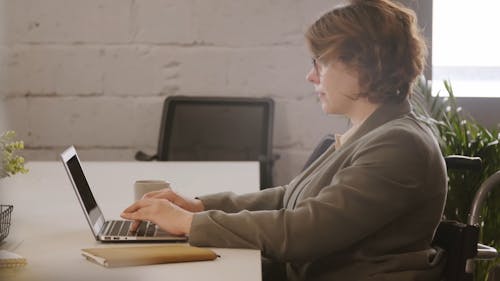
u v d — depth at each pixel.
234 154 3.34
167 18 3.40
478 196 1.75
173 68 3.42
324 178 1.60
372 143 1.54
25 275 1.28
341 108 1.68
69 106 3.44
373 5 1.63
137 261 1.35
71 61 3.42
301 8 3.38
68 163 1.57
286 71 3.40
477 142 2.45
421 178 1.52
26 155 3.45
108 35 3.41
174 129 3.37
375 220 1.48
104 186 2.26
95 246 1.52
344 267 1.56
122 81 3.43
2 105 3.40
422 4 3.38
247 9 3.39
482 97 3.40
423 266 1.56
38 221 1.78
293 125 3.42
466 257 1.62
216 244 1.49
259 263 1.37
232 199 1.86
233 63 3.41
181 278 1.27
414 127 1.58
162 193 1.78
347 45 1.61
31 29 3.40
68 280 1.21
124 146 3.46
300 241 1.46
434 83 3.46
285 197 1.78
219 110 3.37
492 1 3.41
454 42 3.44
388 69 1.61
